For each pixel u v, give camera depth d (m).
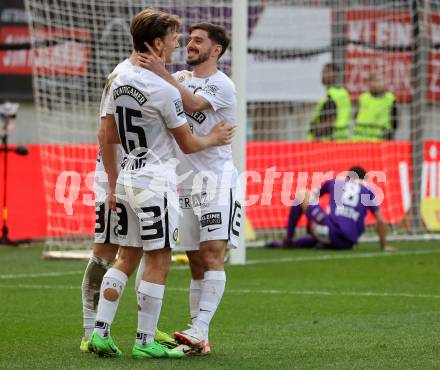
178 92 17.67
